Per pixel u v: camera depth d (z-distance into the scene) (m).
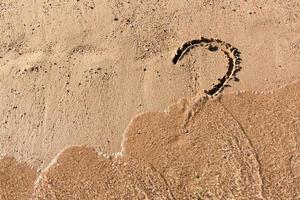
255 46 6.09
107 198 5.40
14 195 5.49
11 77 6.16
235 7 6.37
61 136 5.76
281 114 5.64
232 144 5.53
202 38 6.18
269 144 5.50
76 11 6.53
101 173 5.52
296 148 5.45
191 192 5.34
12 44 6.39
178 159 5.51
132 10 6.47
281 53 6.02
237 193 5.30
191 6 6.42
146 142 5.63
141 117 5.77
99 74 6.07
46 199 5.45
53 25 6.46
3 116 5.95
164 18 6.38
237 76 5.92
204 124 5.66
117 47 6.22
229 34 6.19
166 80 5.96
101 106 5.88
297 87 5.79
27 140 5.79
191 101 5.79
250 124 5.62
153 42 6.22
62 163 5.61
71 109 5.89
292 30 6.16
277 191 5.27
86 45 6.28
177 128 5.67
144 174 5.46
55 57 6.23
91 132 5.75
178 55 6.09
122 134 5.70
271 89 5.81
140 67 6.07
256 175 5.36
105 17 6.45
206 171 5.42
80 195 5.44
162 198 5.34
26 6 6.64
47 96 6.00
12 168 5.64
